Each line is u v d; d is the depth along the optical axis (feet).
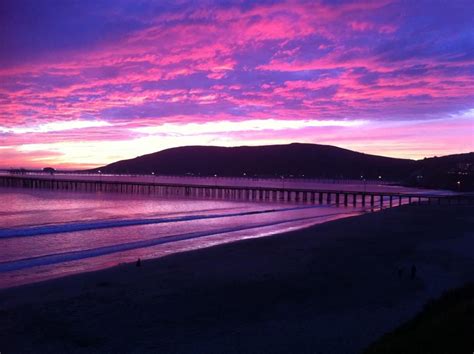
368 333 34.88
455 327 25.08
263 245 76.64
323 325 36.96
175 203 203.10
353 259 64.08
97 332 35.70
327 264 60.80
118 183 292.61
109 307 42.06
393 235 87.56
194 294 46.39
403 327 29.76
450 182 414.21
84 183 343.05
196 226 112.78
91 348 32.60
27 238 89.86
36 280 55.06
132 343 33.58
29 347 32.71
